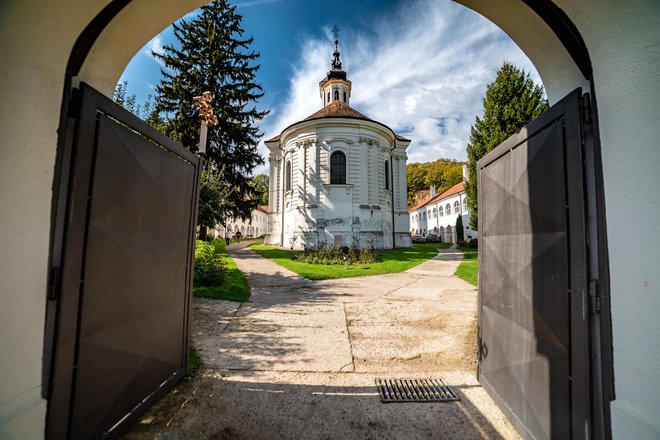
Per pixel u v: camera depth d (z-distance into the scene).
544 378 1.99
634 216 1.38
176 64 16.78
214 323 4.93
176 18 2.27
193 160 3.20
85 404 1.80
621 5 1.45
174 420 2.35
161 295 2.62
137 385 2.31
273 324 4.93
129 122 2.17
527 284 2.22
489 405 2.61
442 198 40.44
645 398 1.31
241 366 3.35
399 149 24.89
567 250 1.81
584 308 1.65
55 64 1.57
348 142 20.05
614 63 1.50
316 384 2.96
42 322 1.51
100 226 1.91
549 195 2.00
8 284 1.34
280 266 12.43
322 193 19.70
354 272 11.08
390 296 7.21
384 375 3.17
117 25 1.98
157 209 2.54
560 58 2.03
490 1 2.19
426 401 2.66
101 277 1.92
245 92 18.05
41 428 1.48
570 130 1.80
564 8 1.71
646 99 1.34
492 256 2.82
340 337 4.36
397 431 2.25
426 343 4.13
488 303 2.87
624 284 1.43
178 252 2.92
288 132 21.52
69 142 1.72
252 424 2.32
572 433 1.72
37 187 1.47
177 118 15.99
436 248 26.09
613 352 1.49
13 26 1.36
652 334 1.29
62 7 1.54
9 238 1.34
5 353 1.33
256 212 56.25
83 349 1.78
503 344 2.54
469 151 12.55
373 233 19.75
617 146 1.48
